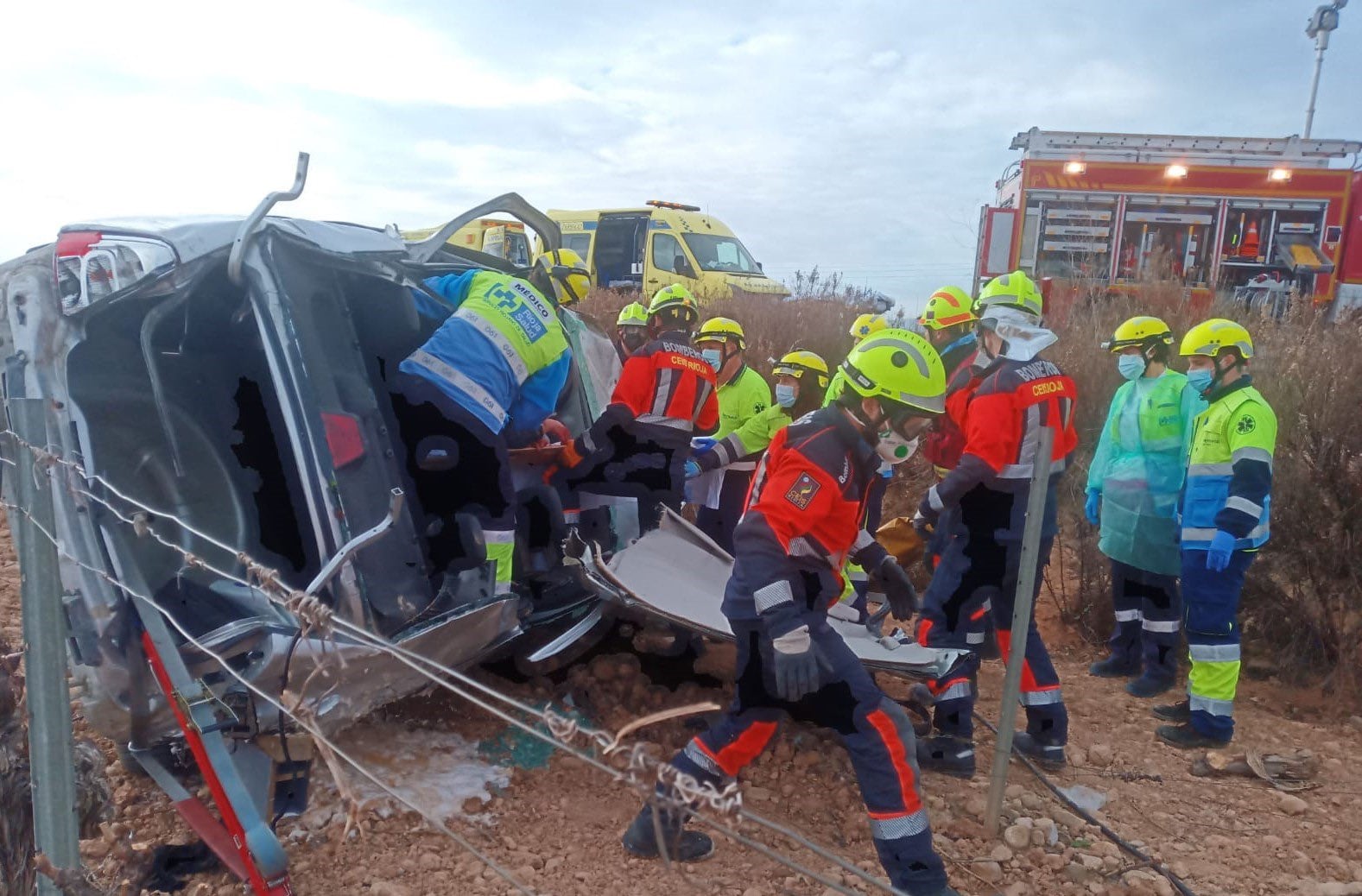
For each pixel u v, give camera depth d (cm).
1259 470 404
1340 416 533
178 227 317
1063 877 322
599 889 296
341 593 297
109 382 316
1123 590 507
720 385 611
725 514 589
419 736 373
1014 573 381
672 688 429
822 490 273
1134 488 481
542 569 460
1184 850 342
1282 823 365
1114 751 423
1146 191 1258
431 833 316
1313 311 890
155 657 233
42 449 204
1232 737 435
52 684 207
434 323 432
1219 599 420
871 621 420
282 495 345
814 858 322
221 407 349
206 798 318
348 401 327
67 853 210
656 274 1602
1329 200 1225
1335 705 480
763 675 290
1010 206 1317
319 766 343
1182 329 850
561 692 412
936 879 277
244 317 328
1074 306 975
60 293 304
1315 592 515
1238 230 1252
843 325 937
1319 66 2230
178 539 324
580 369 529
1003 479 375
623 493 493
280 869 204
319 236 347
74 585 290
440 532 366
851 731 282
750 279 1577
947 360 471
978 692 479
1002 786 340
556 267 503
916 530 412
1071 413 386
